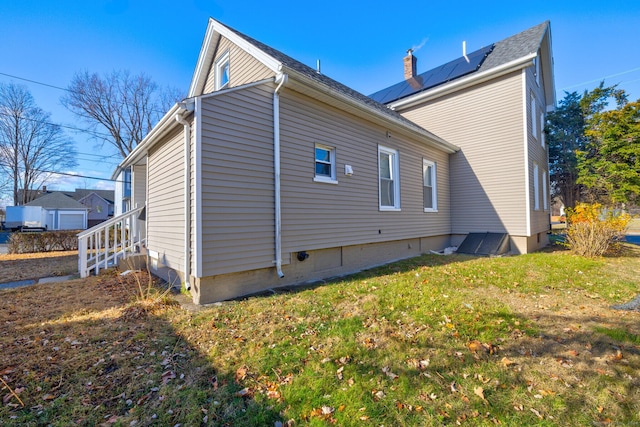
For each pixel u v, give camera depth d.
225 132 4.62
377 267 7.18
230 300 4.55
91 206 42.19
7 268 8.05
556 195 19.92
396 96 12.80
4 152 28.67
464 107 10.63
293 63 6.79
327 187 6.30
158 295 4.54
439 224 10.20
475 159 10.36
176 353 2.86
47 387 2.31
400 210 8.39
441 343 3.04
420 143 9.39
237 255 4.71
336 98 6.12
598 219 8.39
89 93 24.27
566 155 17.98
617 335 3.19
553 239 13.24
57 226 30.03
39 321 3.70
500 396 2.25
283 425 1.96
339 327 3.42
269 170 5.21
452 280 5.58
